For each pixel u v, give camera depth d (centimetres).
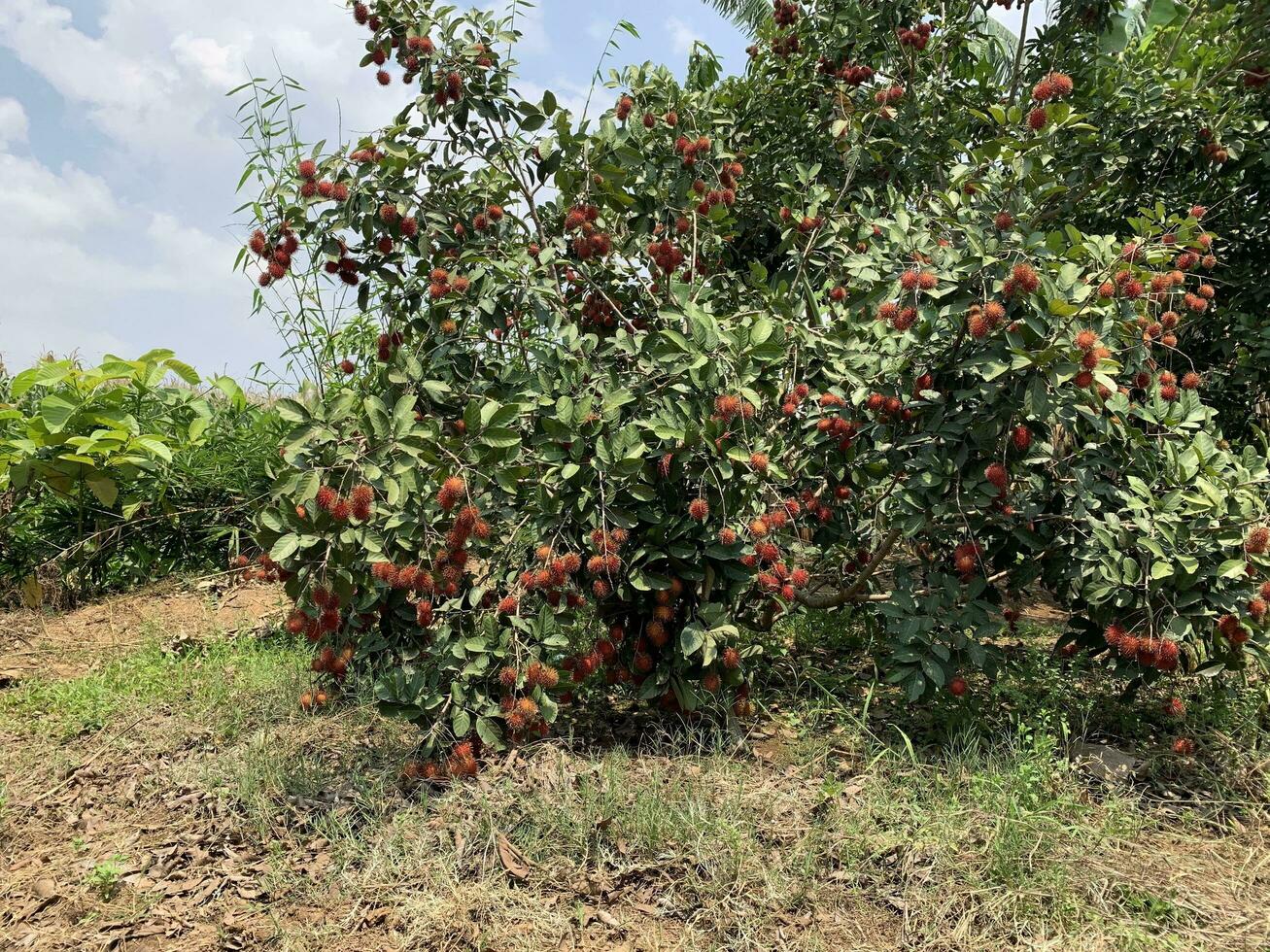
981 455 390
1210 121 589
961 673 460
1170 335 467
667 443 374
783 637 546
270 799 359
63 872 322
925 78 666
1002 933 277
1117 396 408
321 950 274
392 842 321
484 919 285
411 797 356
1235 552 374
